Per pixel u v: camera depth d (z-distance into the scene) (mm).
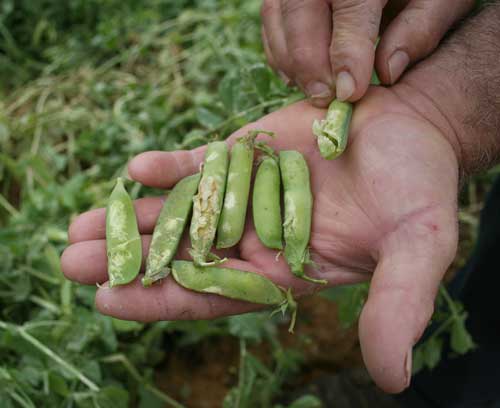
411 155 240
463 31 297
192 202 270
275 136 295
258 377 394
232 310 255
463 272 378
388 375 197
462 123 273
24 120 486
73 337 332
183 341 378
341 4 274
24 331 321
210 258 261
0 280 366
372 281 218
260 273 259
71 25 614
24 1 590
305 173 269
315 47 287
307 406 335
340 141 259
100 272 262
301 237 254
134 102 499
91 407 315
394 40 286
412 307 204
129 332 373
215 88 520
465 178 290
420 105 275
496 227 340
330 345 416
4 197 474
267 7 331
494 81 272
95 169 456
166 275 249
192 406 388
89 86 524
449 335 359
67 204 411
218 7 573
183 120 453
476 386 365
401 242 224
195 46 528
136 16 559
